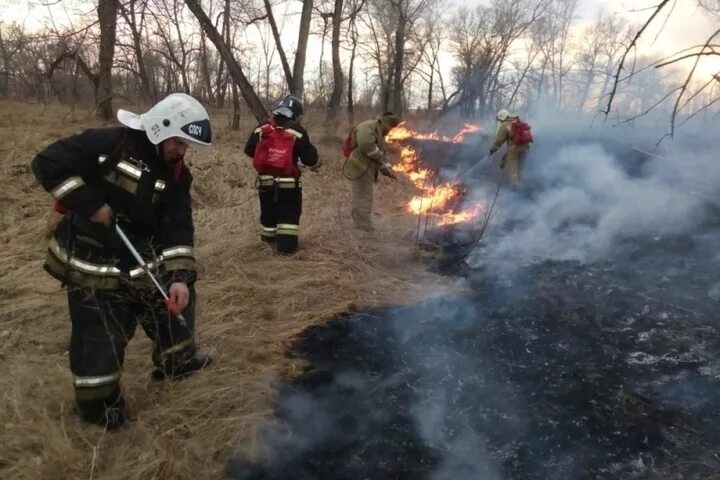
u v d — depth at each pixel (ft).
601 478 8.91
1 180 24.31
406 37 81.61
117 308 9.01
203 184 26.40
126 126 8.54
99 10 34.53
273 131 17.63
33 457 8.51
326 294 15.55
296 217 18.13
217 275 16.19
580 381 11.48
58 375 10.59
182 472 8.40
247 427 9.62
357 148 21.02
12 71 58.08
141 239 9.09
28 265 15.97
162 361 10.28
